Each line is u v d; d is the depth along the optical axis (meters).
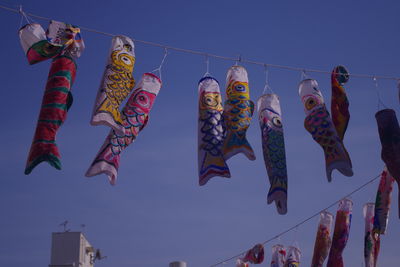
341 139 7.83
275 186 7.32
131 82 6.86
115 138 6.71
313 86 8.07
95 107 6.52
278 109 7.91
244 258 11.30
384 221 9.14
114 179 6.57
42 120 6.08
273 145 7.59
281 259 10.65
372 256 9.53
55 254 21.22
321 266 9.52
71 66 6.42
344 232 9.41
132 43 7.02
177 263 14.50
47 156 5.91
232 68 7.81
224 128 7.43
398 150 8.00
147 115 7.10
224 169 7.14
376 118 8.21
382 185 9.27
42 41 6.26
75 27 6.57
